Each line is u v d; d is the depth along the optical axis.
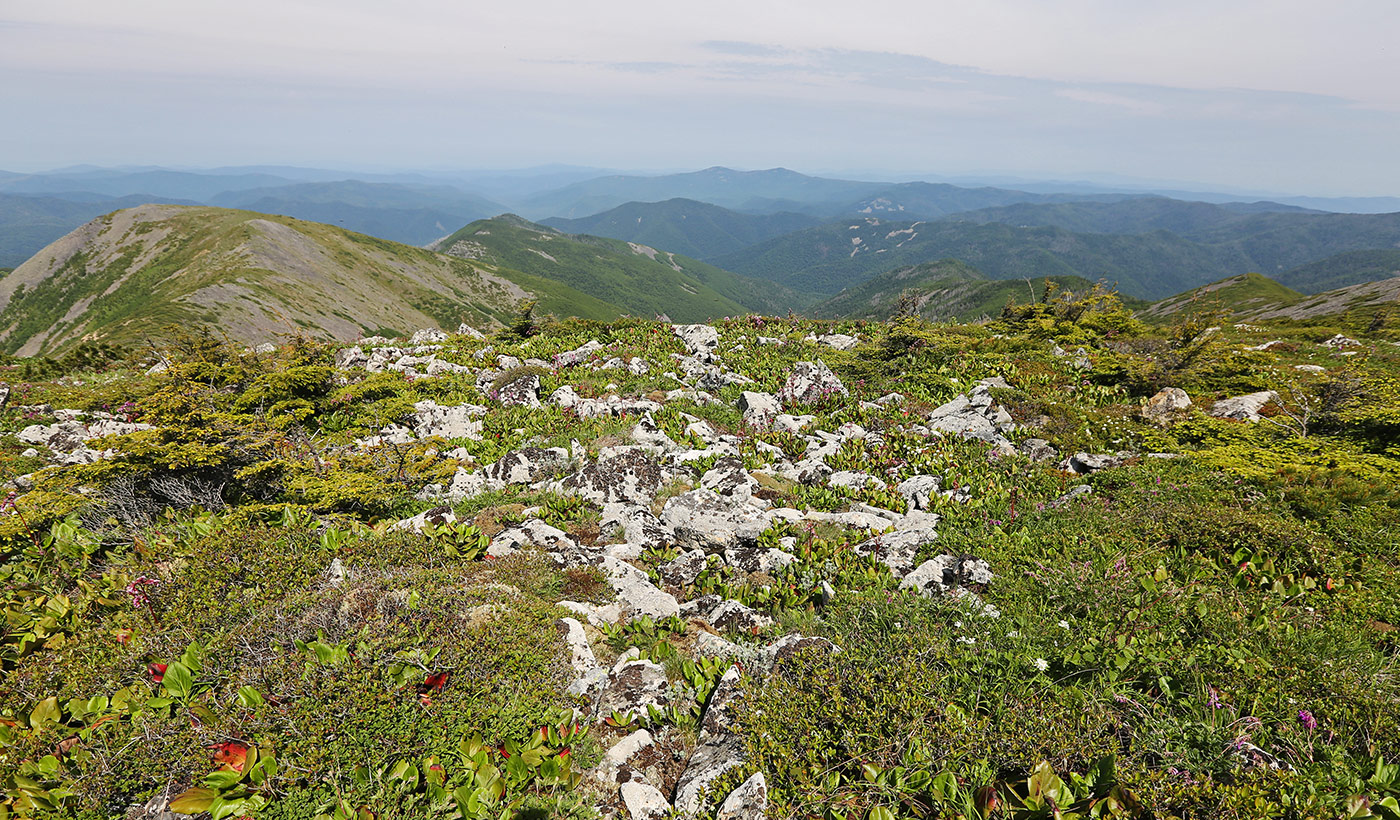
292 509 10.51
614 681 6.93
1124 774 5.03
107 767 5.04
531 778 5.47
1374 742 5.42
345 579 7.94
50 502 10.53
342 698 5.58
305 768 5.03
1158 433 15.71
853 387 21.75
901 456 15.62
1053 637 7.23
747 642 7.96
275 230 191.12
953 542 10.53
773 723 5.87
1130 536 10.17
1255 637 7.14
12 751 5.23
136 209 198.88
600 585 9.50
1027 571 8.96
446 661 6.36
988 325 34.84
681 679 7.21
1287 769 5.12
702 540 10.88
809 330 31.05
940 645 6.88
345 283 187.62
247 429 12.88
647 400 20.03
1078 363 23.09
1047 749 5.38
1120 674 6.53
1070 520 11.09
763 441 16.67
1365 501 11.06
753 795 5.23
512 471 14.04
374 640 6.39
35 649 7.14
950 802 5.10
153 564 8.69
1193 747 5.51
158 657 6.39
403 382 20.84
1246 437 15.06
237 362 20.03
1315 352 32.09
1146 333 30.31
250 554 8.58
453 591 7.66
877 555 10.32
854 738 5.63
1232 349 22.44
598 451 15.32
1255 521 9.80
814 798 5.19
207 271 159.88
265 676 5.93
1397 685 6.25
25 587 8.52
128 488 11.46
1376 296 115.75
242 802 4.76
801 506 12.72
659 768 6.02
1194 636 7.32
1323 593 8.50
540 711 6.16
